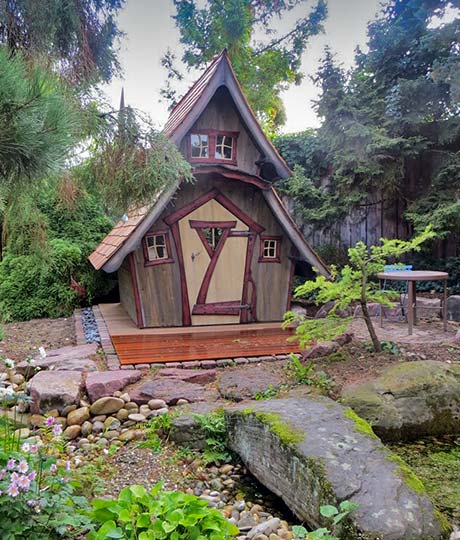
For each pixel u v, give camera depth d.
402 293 7.42
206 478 2.93
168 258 6.34
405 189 8.84
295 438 2.57
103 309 7.97
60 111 2.04
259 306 6.76
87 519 1.84
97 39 3.98
